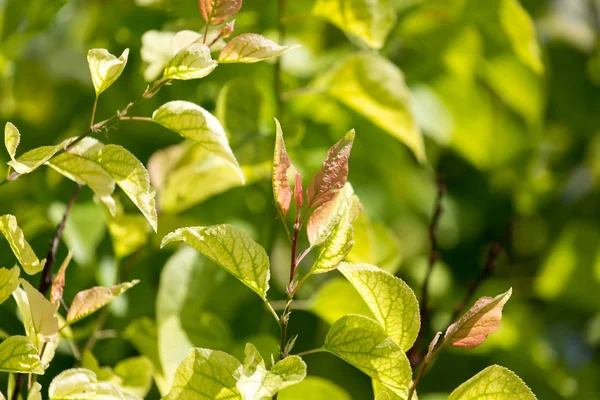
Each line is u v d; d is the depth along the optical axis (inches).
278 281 69.7
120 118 44.0
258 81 67.8
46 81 78.3
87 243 58.8
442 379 78.3
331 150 42.7
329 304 53.9
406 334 43.3
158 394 57.1
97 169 44.8
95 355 56.8
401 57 79.2
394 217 80.1
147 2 66.3
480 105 82.7
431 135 79.6
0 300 43.1
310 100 72.4
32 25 72.1
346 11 56.5
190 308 53.9
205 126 43.5
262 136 56.2
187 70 43.3
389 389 44.0
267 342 54.6
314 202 42.5
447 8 74.4
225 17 44.1
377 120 57.9
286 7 70.8
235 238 42.7
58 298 44.7
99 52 43.2
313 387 51.4
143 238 55.0
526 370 83.7
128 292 58.6
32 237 58.4
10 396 47.1
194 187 55.7
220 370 42.7
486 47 79.0
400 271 85.5
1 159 70.4
